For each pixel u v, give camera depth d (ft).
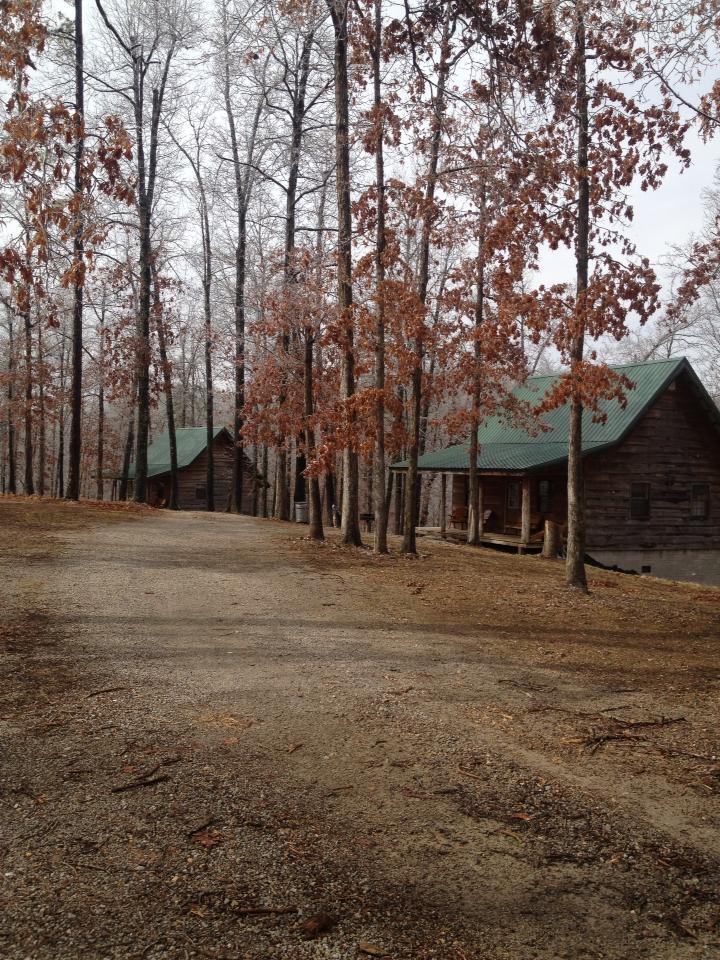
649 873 11.95
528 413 78.28
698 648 28.27
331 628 28.40
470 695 20.67
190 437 157.89
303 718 18.24
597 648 27.43
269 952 9.60
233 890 10.89
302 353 79.46
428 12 30.73
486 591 39.19
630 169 38.96
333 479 96.27
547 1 27.22
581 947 10.05
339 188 51.39
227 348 99.45
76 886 10.82
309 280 59.47
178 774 14.69
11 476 137.18
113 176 23.48
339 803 13.79
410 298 49.65
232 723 17.66
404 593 37.27
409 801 14.01
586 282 40.57
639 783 15.34
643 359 133.28
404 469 99.76
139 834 12.31
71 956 9.35
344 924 10.26
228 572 40.47
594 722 18.93
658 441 85.15
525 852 12.39
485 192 44.27
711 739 17.98
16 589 31.81
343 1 36.83
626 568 82.79
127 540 50.55
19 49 21.93
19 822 12.58
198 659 23.04
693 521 87.97
